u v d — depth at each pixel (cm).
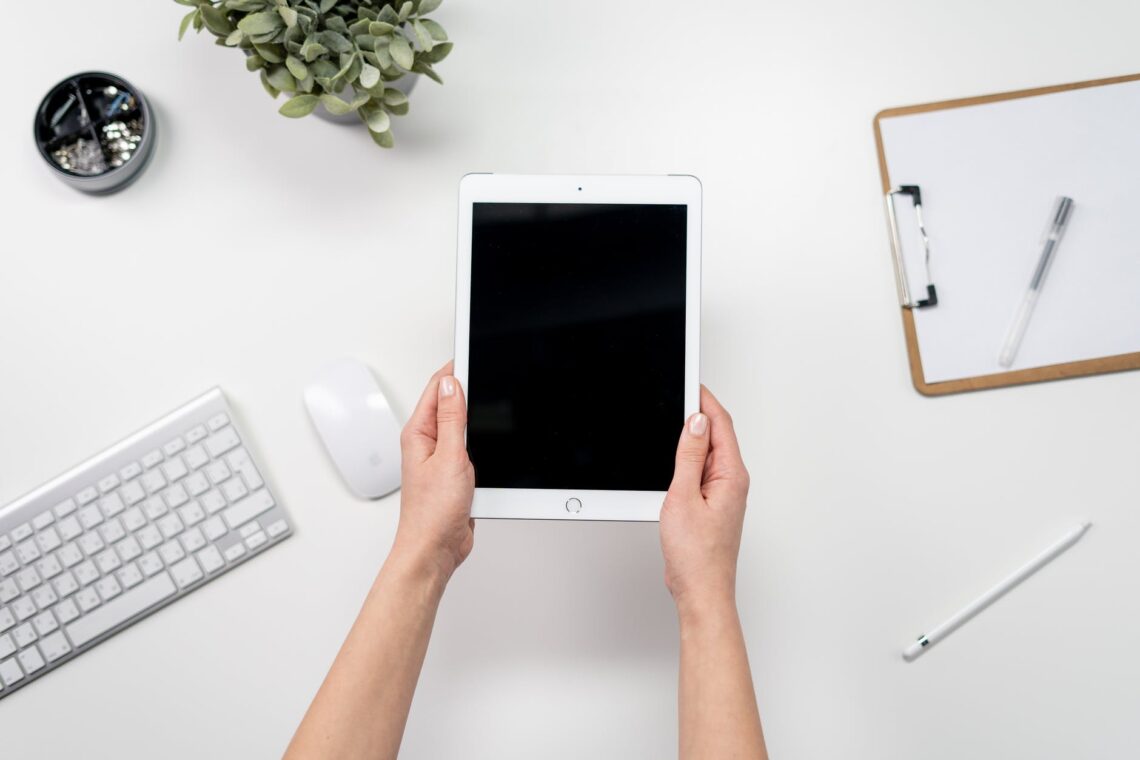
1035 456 74
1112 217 75
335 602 72
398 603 61
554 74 78
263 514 72
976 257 75
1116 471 73
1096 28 78
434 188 76
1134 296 74
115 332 75
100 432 74
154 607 71
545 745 71
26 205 75
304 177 76
